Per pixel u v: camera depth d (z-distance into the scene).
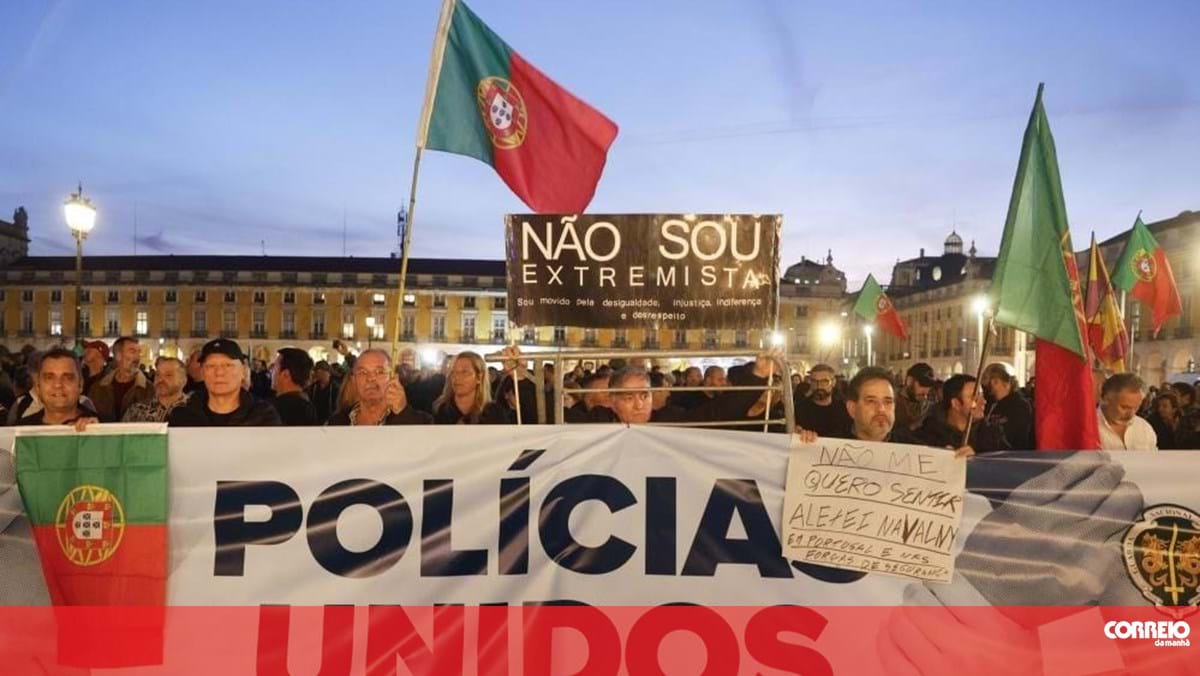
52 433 3.46
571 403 6.22
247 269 94.94
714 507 3.54
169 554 3.47
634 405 4.63
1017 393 7.00
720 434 3.55
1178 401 8.90
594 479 3.55
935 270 93.19
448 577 3.52
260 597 3.48
